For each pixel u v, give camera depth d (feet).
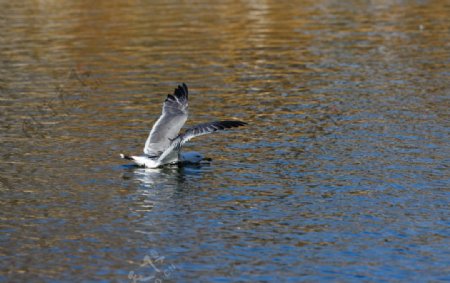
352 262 40.09
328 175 52.75
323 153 57.36
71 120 67.56
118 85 80.64
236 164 55.42
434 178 51.78
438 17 117.29
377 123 64.85
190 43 102.27
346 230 43.93
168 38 105.50
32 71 87.61
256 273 39.04
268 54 95.20
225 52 96.78
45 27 113.70
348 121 65.67
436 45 97.55
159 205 47.98
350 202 48.01
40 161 56.54
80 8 130.62
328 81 80.69
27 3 136.46
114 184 51.70
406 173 52.80
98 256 41.06
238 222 45.27
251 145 59.77
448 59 89.51
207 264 40.04
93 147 59.77
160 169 54.54
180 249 41.78
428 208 46.88
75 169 54.70
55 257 40.93
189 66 89.40
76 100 74.64
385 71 84.43
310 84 79.66
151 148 53.67
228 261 40.37
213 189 50.55
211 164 55.52
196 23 115.96
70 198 49.29
